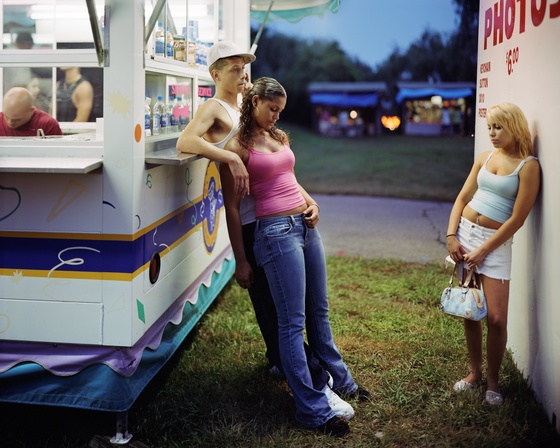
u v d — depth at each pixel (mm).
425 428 3373
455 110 23625
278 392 3764
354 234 8836
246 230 3537
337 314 5082
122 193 3146
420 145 21656
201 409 3529
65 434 3297
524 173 3400
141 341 3438
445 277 6203
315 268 3592
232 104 3854
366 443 3248
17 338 3283
